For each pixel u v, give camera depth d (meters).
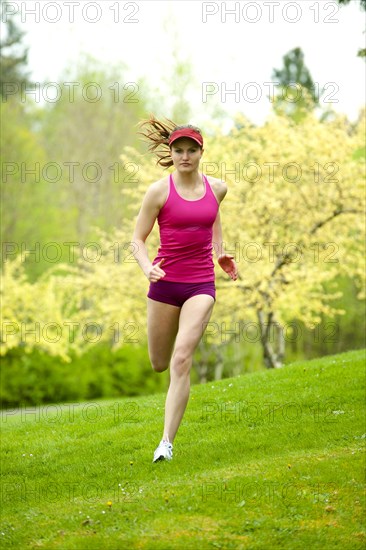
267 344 34.44
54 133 60.94
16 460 14.29
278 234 35.81
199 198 11.97
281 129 34.94
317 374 18.38
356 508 9.99
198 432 14.51
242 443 13.30
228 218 34.88
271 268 33.97
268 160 34.56
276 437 13.52
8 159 58.78
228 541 9.07
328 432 13.52
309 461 11.66
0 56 63.84
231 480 10.90
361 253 38.41
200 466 11.98
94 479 12.38
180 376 11.88
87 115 58.56
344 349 58.50
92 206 58.41
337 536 9.30
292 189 34.88
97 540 9.24
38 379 45.69
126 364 48.91
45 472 13.45
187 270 11.97
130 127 57.66
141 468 12.37
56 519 10.38
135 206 38.88
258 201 34.12
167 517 9.73
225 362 57.69
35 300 42.25
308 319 38.03
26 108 63.28
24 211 58.94
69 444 14.98
